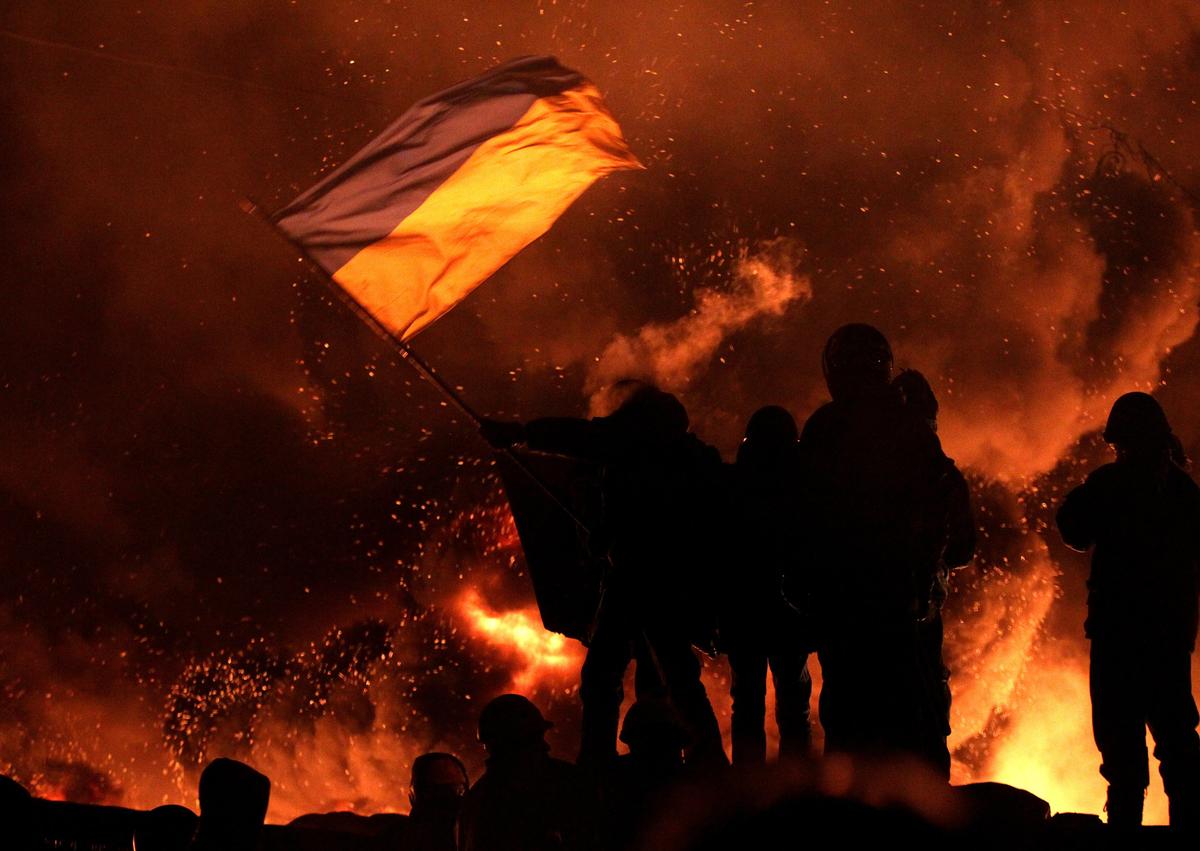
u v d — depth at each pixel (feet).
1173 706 55.47
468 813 45.19
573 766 46.03
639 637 59.21
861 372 48.49
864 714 45.39
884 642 45.80
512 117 65.67
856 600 45.98
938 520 46.85
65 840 51.11
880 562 46.03
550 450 57.16
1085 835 46.16
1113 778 56.03
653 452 56.80
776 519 49.60
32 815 31.58
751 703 56.44
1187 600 56.13
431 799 49.98
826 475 47.26
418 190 64.64
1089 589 57.77
